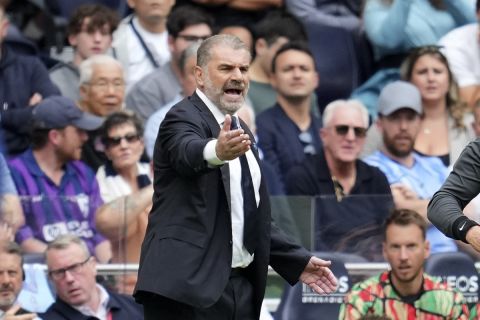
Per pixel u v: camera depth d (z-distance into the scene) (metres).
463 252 29.17
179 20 36.34
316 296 28.81
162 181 19.75
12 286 27.08
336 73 38.75
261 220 20.19
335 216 29.09
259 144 35.38
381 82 38.88
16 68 35.50
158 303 19.80
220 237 19.61
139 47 37.03
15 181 31.56
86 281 27.45
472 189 19.94
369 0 39.50
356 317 27.92
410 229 28.16
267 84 37.25
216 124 19.78
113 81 34.94
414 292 28.09
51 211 28.36
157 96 35.72
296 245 20.88
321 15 39.56
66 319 27.34
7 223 27.98
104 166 32.59
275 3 39.41
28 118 34.03
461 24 39.16
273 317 28.81
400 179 34.59
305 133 35.94
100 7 37.03
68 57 37.94
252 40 38.00
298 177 33.78
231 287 20.03
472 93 38.09
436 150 36.12
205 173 18.66
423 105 36.84
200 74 19.95
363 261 28.92
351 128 33.69
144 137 34.50
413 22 38.88
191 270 19.20
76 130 32.44
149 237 19.70
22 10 39.16
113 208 28.66
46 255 27.58
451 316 27.97
